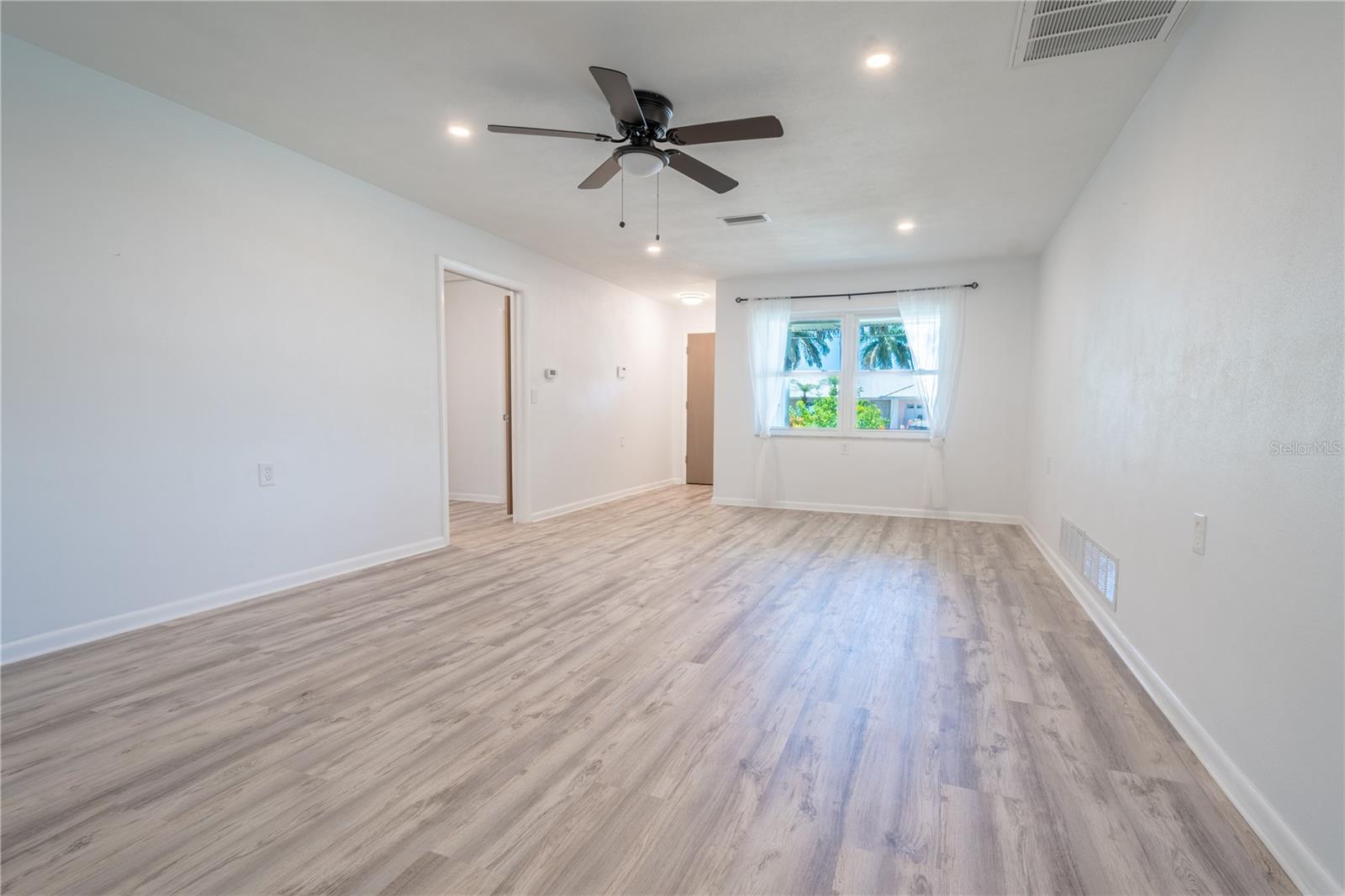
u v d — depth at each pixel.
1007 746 1.88
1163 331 2.26
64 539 2.55
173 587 2.93
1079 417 3.50
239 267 3.14
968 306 5.66
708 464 8.34
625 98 2.32
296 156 3.40
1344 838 1.20
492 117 2.96
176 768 1.75
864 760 1.81
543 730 1.97
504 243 5.06
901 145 3.13
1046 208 4.01
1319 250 1.33
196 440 2.99
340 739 1.91
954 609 3.18
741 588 3.54
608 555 4.33
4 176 2.34
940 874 1.36
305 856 1.41
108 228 2.64
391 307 4.03
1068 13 2.06
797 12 2.12
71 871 1.36
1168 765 1.78
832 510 6.24
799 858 1.41
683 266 5.94
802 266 5.91
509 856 1.41
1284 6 1.50
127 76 2.62
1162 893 1.30
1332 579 1.25
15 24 2.24
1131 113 2.72
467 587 3.53
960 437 5.74
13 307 2.38
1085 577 3.22
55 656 2.49
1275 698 1.45
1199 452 1.91
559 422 5.97
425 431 4.34
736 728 1.99
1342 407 1.24
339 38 2.32
